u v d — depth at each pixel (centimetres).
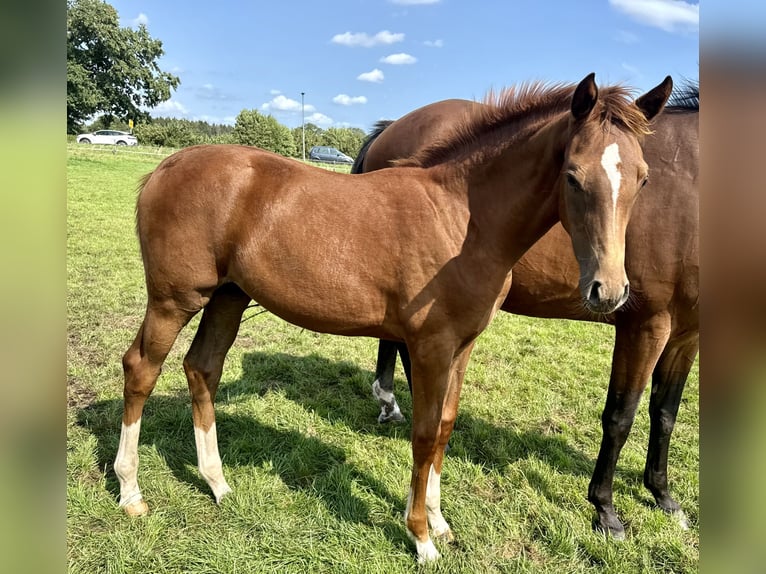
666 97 209
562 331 655
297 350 527
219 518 279
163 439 342
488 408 426
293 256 243
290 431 368
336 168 2675
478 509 298
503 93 248
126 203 1354
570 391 468
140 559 245
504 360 541
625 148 192
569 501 312
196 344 291
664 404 307
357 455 344
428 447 246
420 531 255
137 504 277
